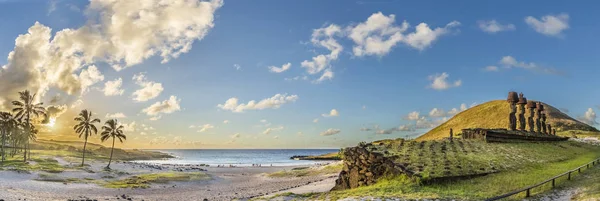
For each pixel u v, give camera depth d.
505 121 138.62
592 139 88.81
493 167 31.64
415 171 27.84
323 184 44.56
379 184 28.41
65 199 42.44
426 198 22.06
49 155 111.31
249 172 94.00
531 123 74.44
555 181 27.09
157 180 65.50
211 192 53.75
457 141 44.81
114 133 98.00
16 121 89.50
